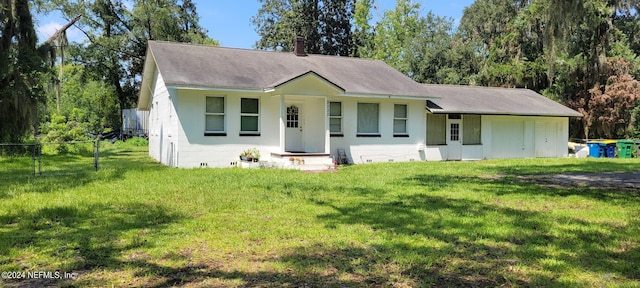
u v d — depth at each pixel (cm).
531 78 2897
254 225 608
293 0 3919
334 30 4156
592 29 2417
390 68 2092
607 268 439
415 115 1861
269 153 1575
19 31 1842
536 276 414
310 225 609
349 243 521
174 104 1447
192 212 697
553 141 2244
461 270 432
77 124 2338
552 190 946
